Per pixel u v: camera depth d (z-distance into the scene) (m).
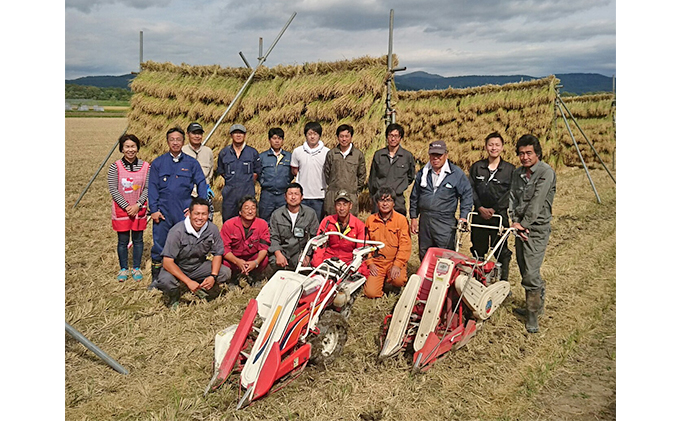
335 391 3.82
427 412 3.62
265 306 3.94
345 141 6.74
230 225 5.94
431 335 4.16
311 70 9.70
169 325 5.09
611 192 12.99
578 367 4.35
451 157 16.03
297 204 5.88
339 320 4.33
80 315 5.25
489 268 5.05
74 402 3.72
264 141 10.03
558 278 6.65
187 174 6.23
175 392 3.80
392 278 5.64
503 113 14.93
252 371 3.66
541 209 4.86
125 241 6.46
